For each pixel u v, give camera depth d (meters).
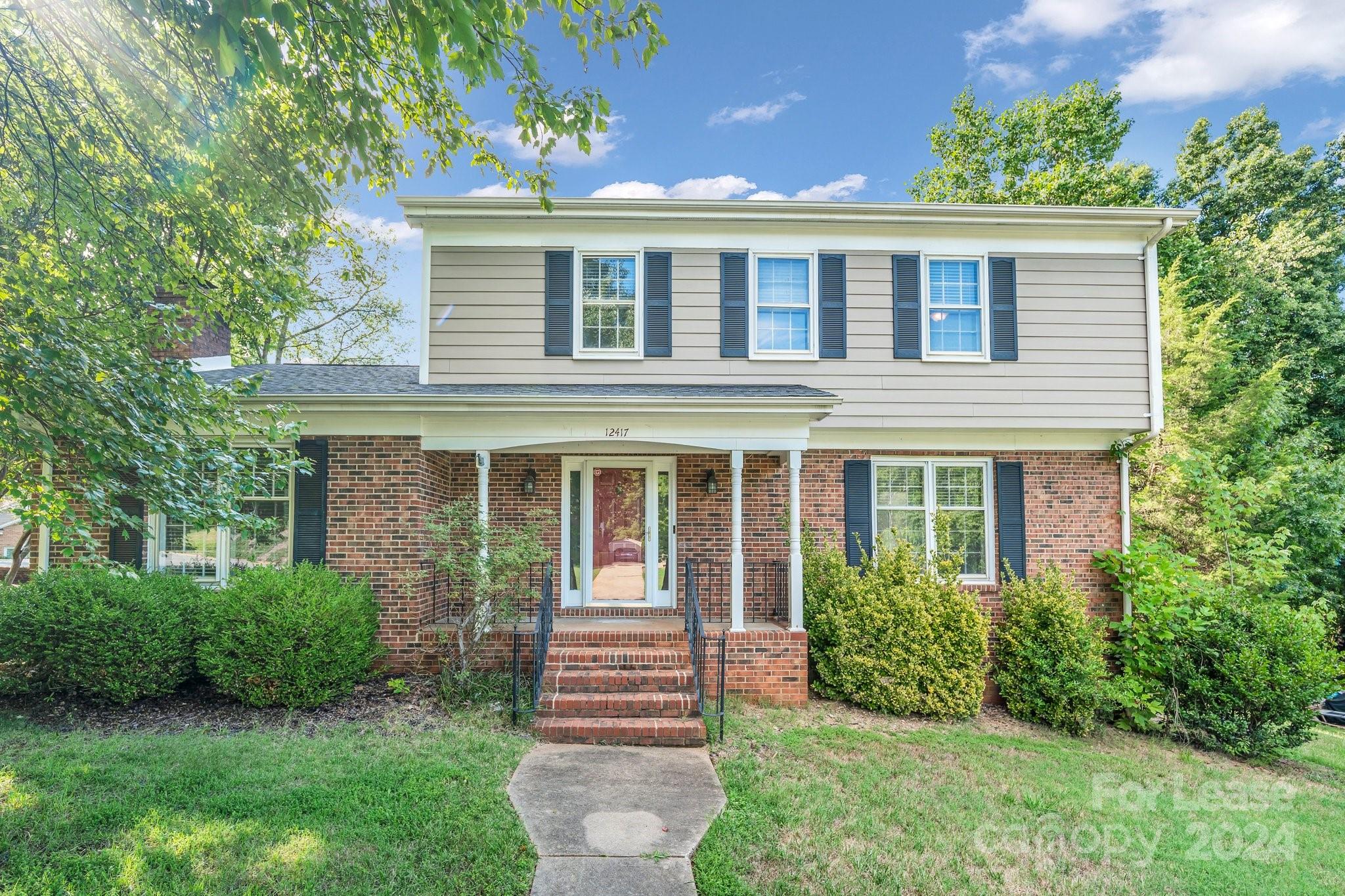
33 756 5.91
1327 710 12.96
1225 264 20.97
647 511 10.36
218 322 7.54
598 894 4.12
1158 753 8.41
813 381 10.16
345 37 4.55
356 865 4.25
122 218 5.80
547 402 8.56
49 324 4.50
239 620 7.42
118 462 4.46
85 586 7.46
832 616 9.15
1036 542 10.33
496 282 10.05
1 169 5.77
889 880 4.50
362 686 8.18
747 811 5.38
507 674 8.48
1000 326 10.28
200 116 5.35
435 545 9.34
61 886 3.94
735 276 10.23
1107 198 20.44
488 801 5.22
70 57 6.03
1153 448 16.50
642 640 8.66
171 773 5.56
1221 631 9.20
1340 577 16.66
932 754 7.30
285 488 9.13
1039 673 9.10
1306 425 20.14
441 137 5.77
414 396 8.50
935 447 10.35
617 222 10.16
